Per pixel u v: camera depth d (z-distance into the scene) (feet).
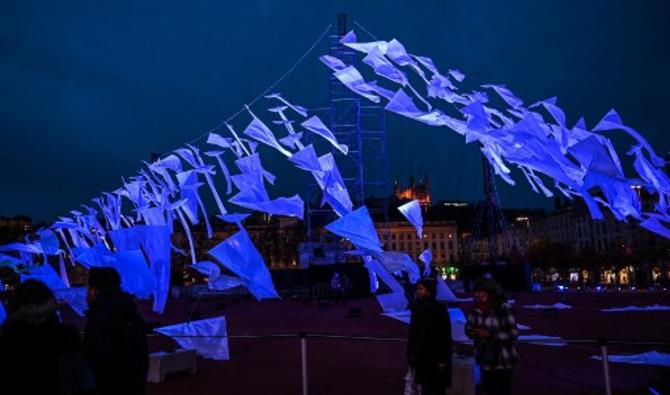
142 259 45.32
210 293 157.48
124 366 15.96
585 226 325.83
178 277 204.85
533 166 22.31
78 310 50.57
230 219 34.88
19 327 11.32
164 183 53.42
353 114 149.38
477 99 25.05
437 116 24.40
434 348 20.24
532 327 58.49
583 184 20.83
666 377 25.58
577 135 23.57
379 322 69.87
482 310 20.10
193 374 35.65
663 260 231.91
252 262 34.14
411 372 21.93
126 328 16.25
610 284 258.37
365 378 33.42
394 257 27.91
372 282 51.21
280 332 59.98
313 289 135.44
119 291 16.79
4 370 11.07
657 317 68.03
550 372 33.12
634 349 41.57
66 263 164.96
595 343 21.38
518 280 151.33
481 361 19.89
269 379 33.83
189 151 44.96
